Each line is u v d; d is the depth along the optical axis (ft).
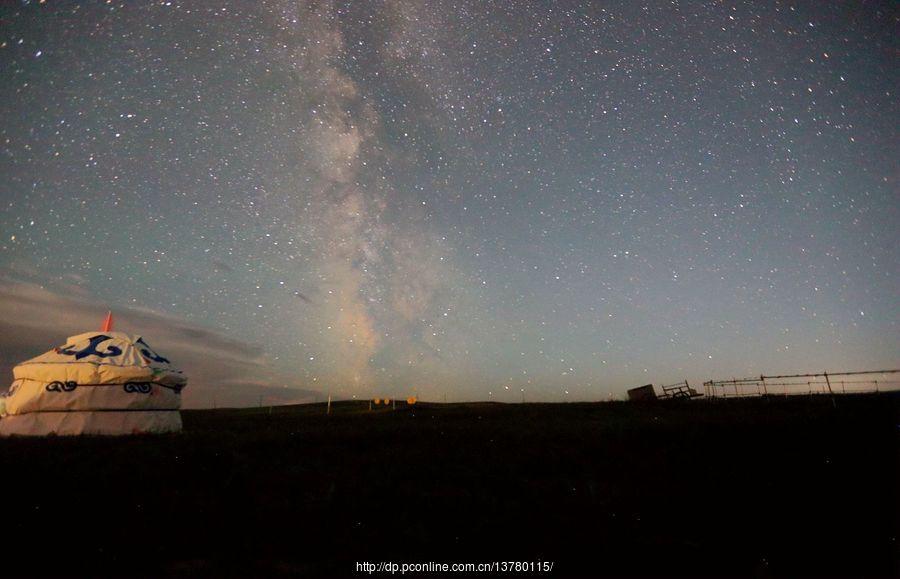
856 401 59.72
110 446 32.55
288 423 60.80
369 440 38.86
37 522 18.26
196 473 26.25
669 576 15.30
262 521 19.30
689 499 22.66
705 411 63.98
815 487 24.08
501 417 67.31
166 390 52.85
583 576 15.26
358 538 18.01
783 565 15.99
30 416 47.32
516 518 20.20
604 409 78.64
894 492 22.79
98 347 51.72
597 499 22.93
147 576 14.75
